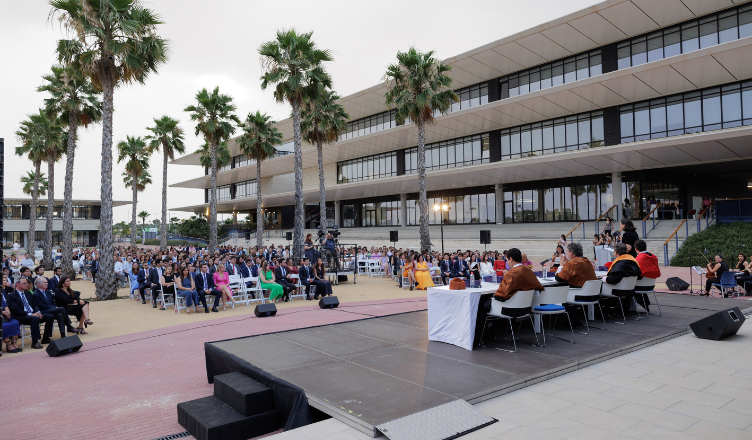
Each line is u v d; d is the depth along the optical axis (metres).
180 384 5.84
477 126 31.88
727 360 5.70
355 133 43.97
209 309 12.45
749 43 18.48
